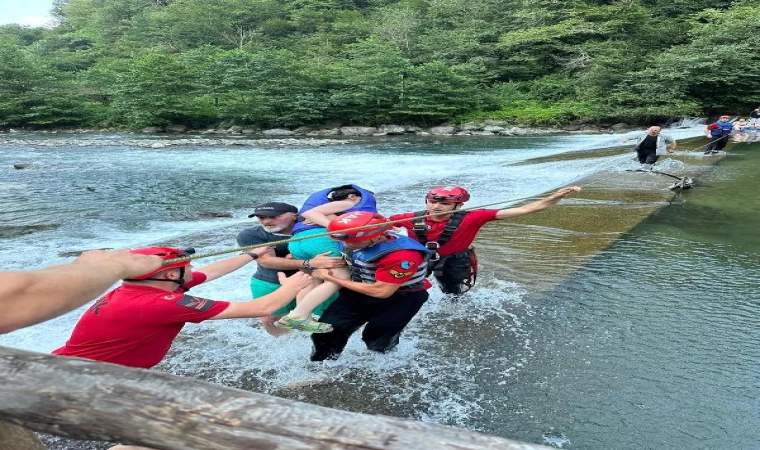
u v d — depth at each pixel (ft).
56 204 35.04
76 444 9.59
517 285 16.99
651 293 16.25
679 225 24.30
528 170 45.03
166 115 116.26
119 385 4.22
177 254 8.29
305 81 116.88
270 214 12.12
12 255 22.68
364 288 11.03
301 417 3.99
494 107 119.03
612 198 30.40
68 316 15.46
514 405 10.63
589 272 18.12
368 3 206.69
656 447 9.29
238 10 187.32
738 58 104.73
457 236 14.65
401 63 117.08
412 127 112.88
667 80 107.86
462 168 51.39
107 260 4.97
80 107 122.83
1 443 5.20
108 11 229.86
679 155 47.42
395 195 34.71
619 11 126.11
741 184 33.86
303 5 199.21
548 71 133.18
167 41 191.01
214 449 3.95
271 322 12.91
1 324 4.08
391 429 3.87
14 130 117.29
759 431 9.66
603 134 99.04
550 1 135.74
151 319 7.57
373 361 12.39
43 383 4.25
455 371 11.94
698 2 135.23
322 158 63.21
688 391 10.96
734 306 15.24
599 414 10.25
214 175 49.01
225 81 116.06
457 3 156.46
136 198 37.50
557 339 13.35
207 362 12.47
